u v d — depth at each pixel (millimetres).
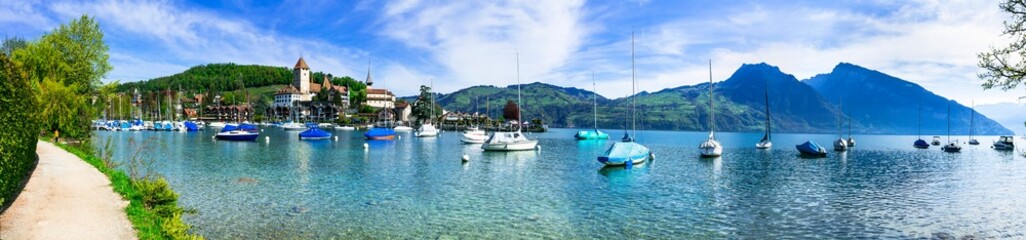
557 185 38812
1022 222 27516
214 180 37844
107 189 22125
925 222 27297
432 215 27047
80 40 49656
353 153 67625
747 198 34000
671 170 51219
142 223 16891
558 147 93125
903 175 50906
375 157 61688
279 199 30578
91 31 49969
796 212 29359
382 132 107812
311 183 37562
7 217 16625
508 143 74375
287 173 43312
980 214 29562
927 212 29969
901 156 83125
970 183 44500
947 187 41438
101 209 18422
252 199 30359
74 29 49094
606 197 33531
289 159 56625
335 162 54219
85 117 48750
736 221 26812
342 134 135875
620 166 52938
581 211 28750
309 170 45969
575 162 58531
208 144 80188
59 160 31141
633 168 52531
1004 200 34656
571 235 23453
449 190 35469
